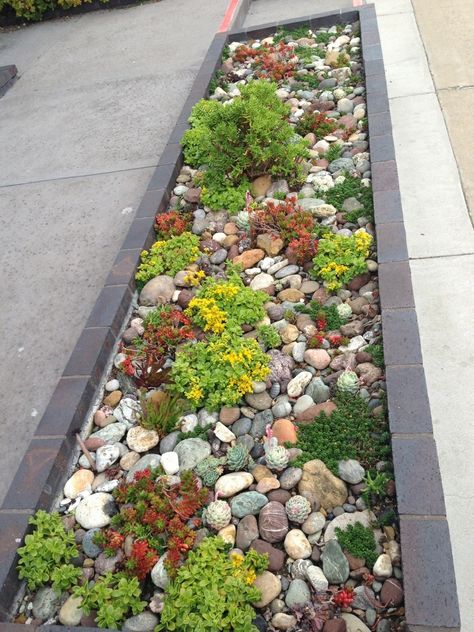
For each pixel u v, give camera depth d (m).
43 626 2.24
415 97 4.97
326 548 2.33
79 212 4.66
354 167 4.28
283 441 2.74
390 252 3.37
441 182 4.05
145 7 8.41
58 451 2.80
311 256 3.63
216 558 2.32
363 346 3.10
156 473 2.69
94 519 2.60
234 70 5.99
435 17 6.06
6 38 8.69
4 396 3.38
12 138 5.98
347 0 7.09
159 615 2.28
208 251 3.91
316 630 2.13
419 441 2.45
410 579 2.05
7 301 4.02
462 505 2.42
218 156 4.19
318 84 5.40
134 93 6.20
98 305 3.53
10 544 2.48
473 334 3.06
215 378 2.98
